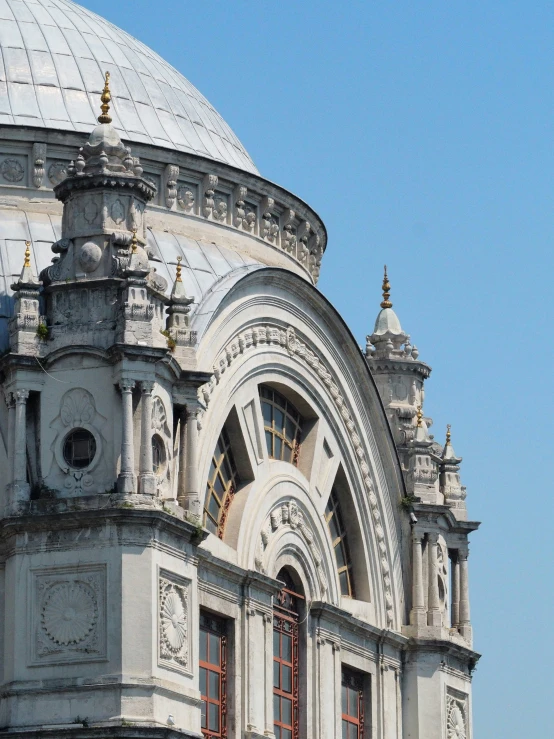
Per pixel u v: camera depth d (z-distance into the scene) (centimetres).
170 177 6800
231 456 6625
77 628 5512
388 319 7856
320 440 7069
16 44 7050
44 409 5716
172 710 5550
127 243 5828
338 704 6881
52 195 6594
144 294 5712
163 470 5778
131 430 5609
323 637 6856
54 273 5834
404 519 7500
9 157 6581
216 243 6900
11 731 5434
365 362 7269
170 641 5597
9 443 5706
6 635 5591
